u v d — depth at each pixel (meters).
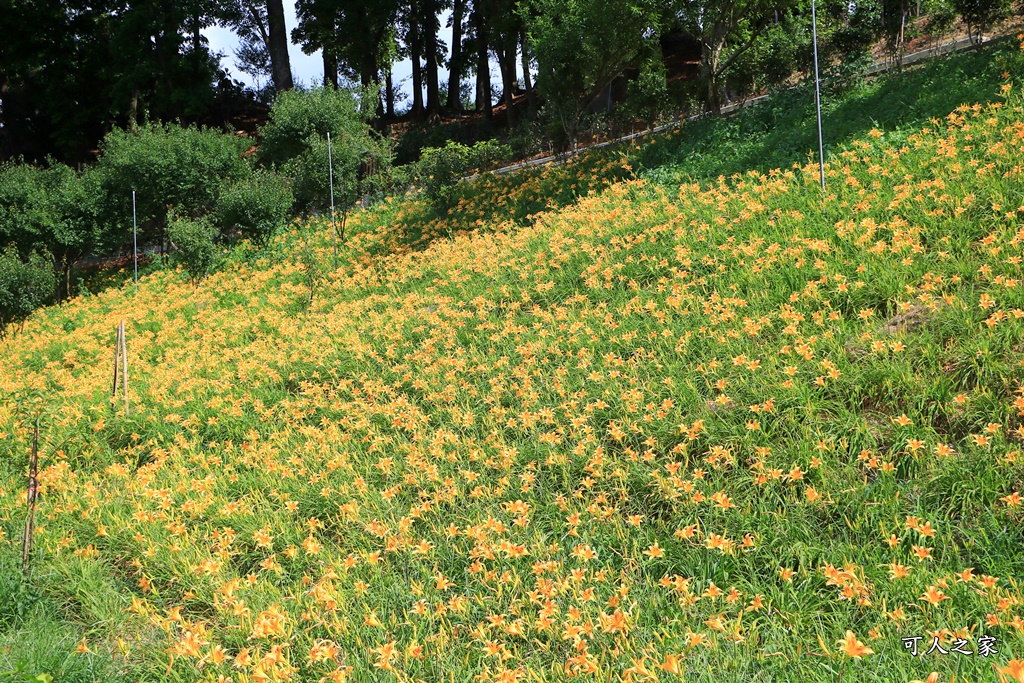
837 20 18.22
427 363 8.43
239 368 9.82
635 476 5.22
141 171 21.78
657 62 20.00
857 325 6.11
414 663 3.90
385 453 6.59
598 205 12.49
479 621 4.25
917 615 3.46
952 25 18.05
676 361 6.52
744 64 18.30
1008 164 7.82
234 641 4.32
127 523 5.95
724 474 5.05
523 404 6.66
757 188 10.16
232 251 19.47
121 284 20.17
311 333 10.95
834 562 3.98
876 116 11.91
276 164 24.16
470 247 13.05
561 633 3.90
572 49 16.97
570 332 7.86
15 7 30.66
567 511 5.09
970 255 6.59
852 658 3.27
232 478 6.53
